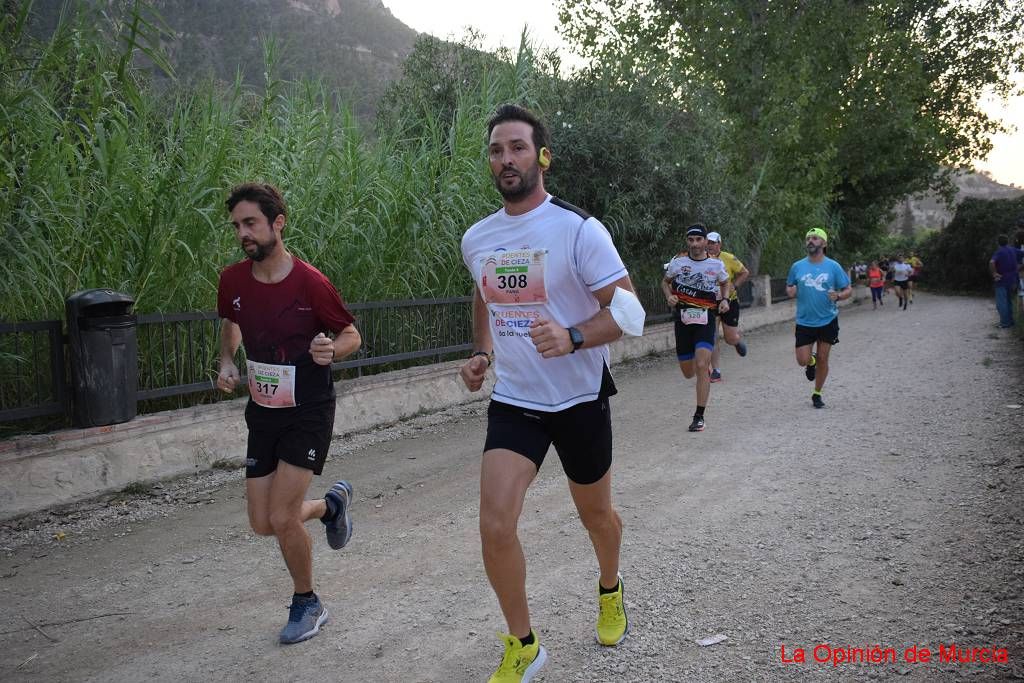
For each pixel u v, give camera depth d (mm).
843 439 6617
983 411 7312
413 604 3781
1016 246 15102
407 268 8711
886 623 3297
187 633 3572
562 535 4625
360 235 8195
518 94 10422
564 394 2848
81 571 4367
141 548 4715
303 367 3393
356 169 8188
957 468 5496
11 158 5672
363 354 8016
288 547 3391
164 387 6246
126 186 6297
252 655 3326
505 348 2924
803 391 9125
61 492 5340
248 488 3438
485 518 2672
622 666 3062
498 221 2949
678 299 7543
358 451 7047
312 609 3496
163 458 5969
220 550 4656
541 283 2816
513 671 2707
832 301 7848
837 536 4344
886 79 21438
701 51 18609
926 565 3861
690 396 9273
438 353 8836
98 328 5504
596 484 2977
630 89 14242
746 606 3547
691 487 5477
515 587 2709
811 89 18078
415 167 8938
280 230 3367
